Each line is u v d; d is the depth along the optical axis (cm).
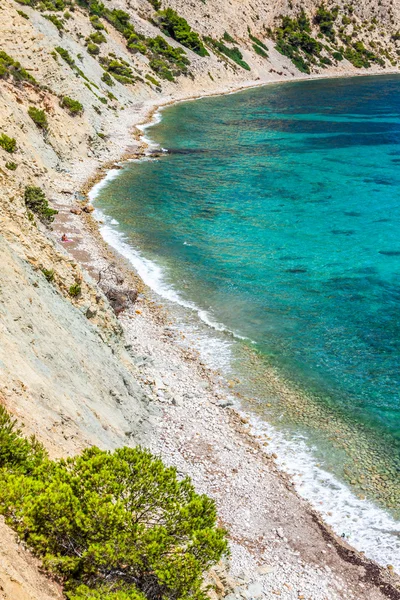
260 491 2108
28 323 1938
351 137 8556
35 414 1570
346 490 2152
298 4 17600
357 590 1762
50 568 1070
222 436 2384
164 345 3045
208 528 1194
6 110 4966
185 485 1328
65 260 2675
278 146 7888
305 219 5062
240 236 4647
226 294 3669
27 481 1150
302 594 1709
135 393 2442
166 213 5053
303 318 3400
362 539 1950
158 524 1227
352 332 3244
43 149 5453
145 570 1144
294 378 2836
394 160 7125
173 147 7438
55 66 6881
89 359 2234
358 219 5075
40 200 3888
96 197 5244
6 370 1605
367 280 3888
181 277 3866
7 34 6375
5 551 996
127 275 3800
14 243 2386
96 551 1075
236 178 6241
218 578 1586
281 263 4156
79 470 1246
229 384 2770
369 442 2405
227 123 9362
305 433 2453
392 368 2906
